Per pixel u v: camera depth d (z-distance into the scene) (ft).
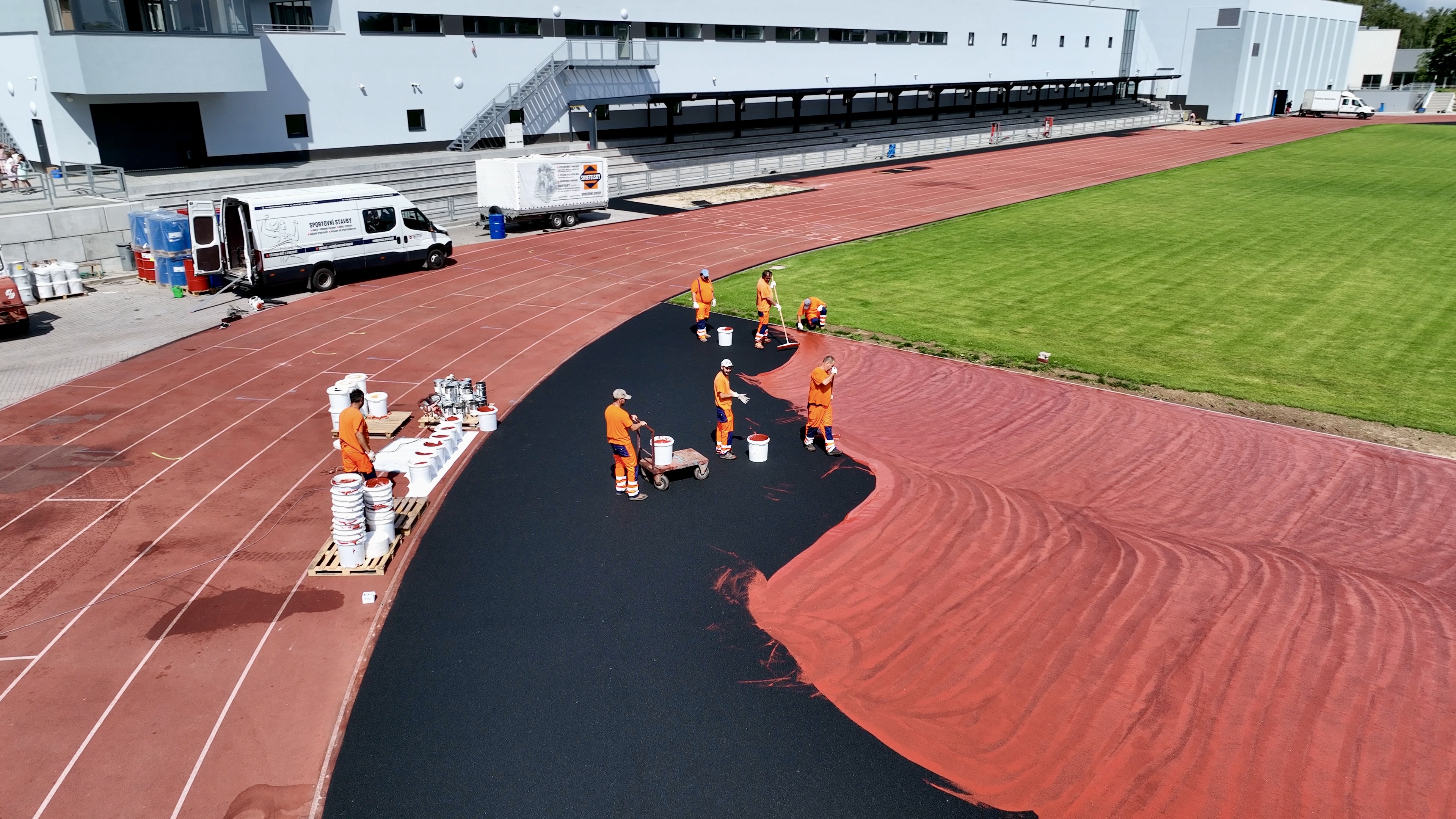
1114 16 274.36
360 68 123.65
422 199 120.26
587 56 147.84
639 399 58.65
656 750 28.25
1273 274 91.04
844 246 106.11
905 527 42.29
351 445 43.27
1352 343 70.33
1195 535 42.06
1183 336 72.28
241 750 28.19
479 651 33.04
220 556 39.22
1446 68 344.90
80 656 32.45
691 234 113.09
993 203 134.62
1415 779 27.17
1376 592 37.35
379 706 30.17
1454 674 32.09
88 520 41.98
